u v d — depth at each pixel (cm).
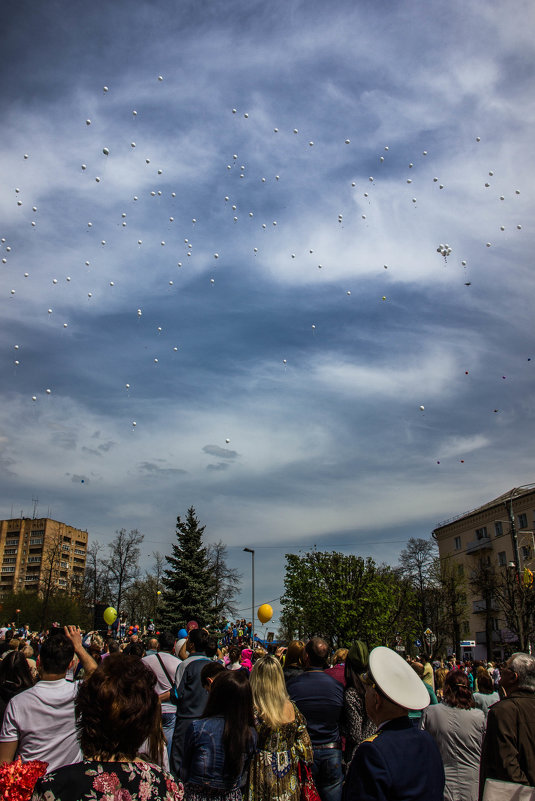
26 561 11925
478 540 5734
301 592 4431
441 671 880
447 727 546
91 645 838
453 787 532
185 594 4650
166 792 248
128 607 6319
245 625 3519
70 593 7731
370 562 4469
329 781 579
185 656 845
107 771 244
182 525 4872
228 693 416
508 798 405
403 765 294
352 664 655
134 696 260
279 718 437
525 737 422
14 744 412
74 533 12688
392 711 314
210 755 400
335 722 603
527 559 5031
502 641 5091
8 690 550
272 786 418
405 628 4809
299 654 693
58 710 425
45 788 237
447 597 5291
